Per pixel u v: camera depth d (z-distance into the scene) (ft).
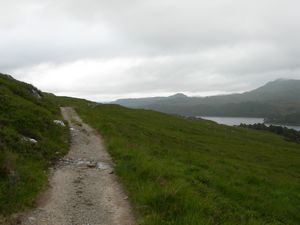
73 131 113.19
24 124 85.71
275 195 87.45
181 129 246.68
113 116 229.04
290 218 72.33
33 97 151.12
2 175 50.52
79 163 74.28
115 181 61.93
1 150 58.08
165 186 53.11
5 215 42.06
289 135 555.69
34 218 43.39
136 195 51.80
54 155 76.79
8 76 179.63
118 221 44.32
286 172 167.53
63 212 46.34
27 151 68.85
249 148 232.73
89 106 274.98
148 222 42.34
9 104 94.68
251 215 58.54
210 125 335.47
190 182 65.46
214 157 148.36
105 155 85.20
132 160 74.54
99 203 50.47
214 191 66.39
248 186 88.02
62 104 252.83
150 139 146.51
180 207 46.44
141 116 271.49
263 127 626.64
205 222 42.52
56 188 56.29
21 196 47.65
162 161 83.20
